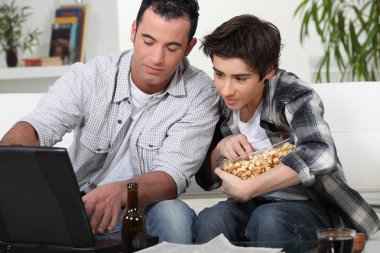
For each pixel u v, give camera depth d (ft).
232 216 7.31
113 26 15.67
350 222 7.47
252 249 5.66
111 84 7.88
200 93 7.97
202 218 7.27
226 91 7.05
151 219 7.17
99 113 7.85
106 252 6.23
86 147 7.90
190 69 8.14
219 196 9.21
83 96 7.81
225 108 7.92
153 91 7.88
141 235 5.88
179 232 7.06
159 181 7.33
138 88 7.89
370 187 9.07
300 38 14.61
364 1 16.51
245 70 6.95
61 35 15.49
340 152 9.06
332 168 6.97
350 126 9.08
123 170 8.02
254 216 7.11
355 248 6.01
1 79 15.96
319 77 15.23
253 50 6.91
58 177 5.97
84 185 8.05
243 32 6.98
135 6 12.84
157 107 7.90
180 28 7.36
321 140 7.05
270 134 7.52
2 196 6.25
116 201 6.86
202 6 13.94
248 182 6.87
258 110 7.54
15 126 7.59
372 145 9.05
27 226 6.33
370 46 16.44
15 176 6.09
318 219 7.20
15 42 15.64
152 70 7.46
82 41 15.38
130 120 7.93
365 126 9.07
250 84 7.06
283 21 14.88
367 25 15.43
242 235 7.42
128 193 5.91
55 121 7.66
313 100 7.36
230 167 7.07
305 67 15.12
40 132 7.59
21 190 6.15
